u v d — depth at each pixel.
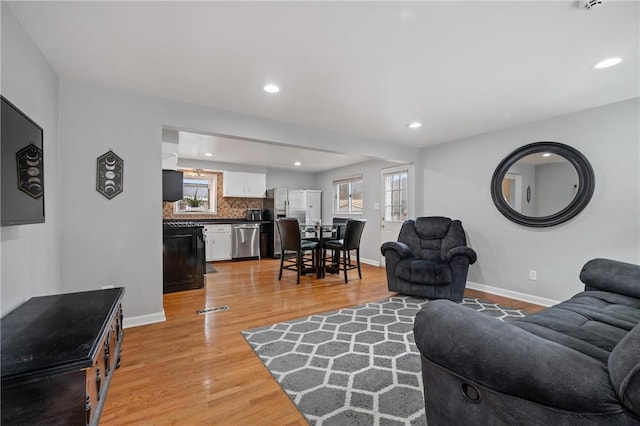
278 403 1.61
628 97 2.71
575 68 2.17
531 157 3.43
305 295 3.71
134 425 1.44
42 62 1.99
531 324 1.59
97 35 1.78
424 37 1.79
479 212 3.98
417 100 2.80
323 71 2.24
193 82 2.43
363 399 1.65
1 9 1.45
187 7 1.53
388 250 3.74
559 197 3.19
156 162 2.72
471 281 4.06
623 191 2.78
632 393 0.70
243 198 7.16
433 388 1.15
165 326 2.67
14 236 1.55
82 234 2.42
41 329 1.26
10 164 1.31
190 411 1.54
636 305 1.83
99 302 1.64
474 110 3.06
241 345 2.30
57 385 0.98
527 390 0.84
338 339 2.42
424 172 4.75
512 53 1.97
